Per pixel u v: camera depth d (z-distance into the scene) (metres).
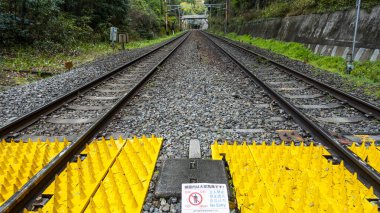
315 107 5.71
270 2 32.66
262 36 28.42
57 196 2.56
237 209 2.52
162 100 6.20
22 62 11.71
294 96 6.57
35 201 2.59
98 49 18.70
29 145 3.73
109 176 2.85
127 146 3.61
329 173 2.90
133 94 6.53
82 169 3.05
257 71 10.09
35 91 7.20
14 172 3.05
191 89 7.28
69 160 3.35
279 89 7.31
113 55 15.88
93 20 23.67
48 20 15.98
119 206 2.45
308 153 3.42
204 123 4.74
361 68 9.92
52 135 4.34
